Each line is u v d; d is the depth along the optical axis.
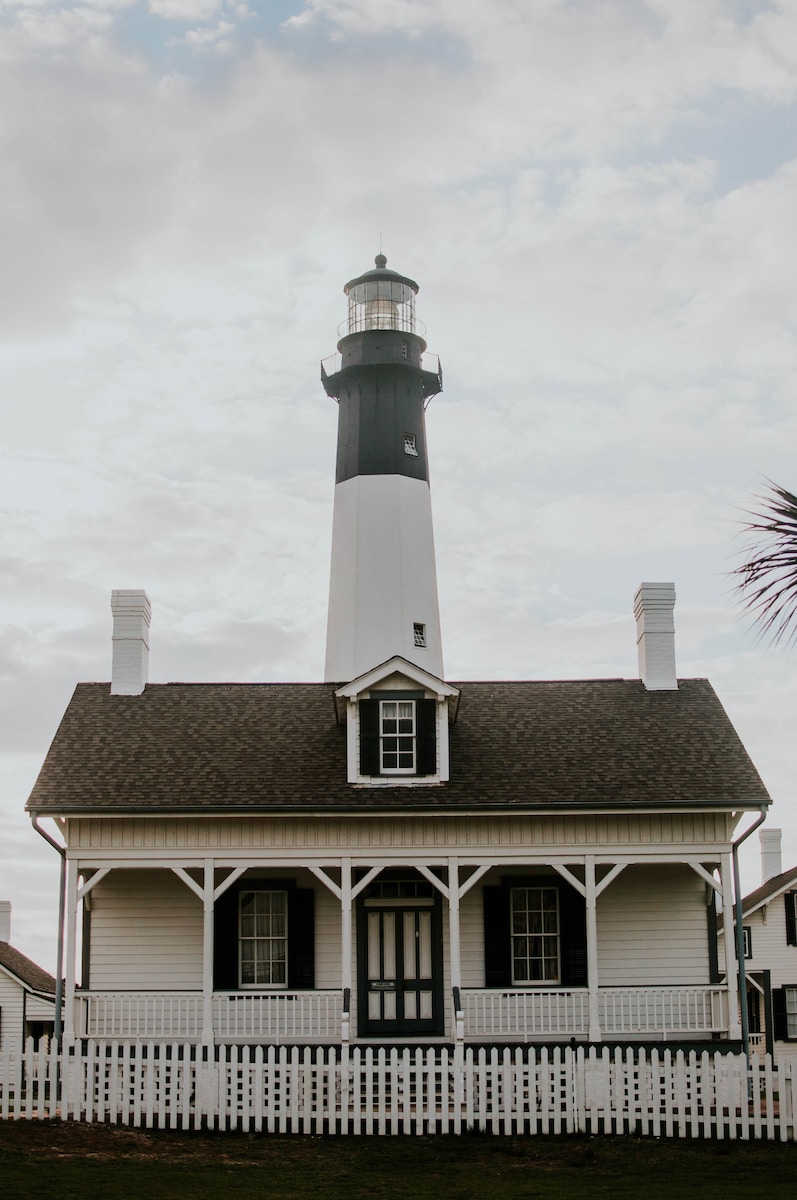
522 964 24.34
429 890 24.47
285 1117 19.12
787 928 38.44
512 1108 19.23
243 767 24.11
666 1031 22.86
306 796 23.20
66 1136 18.23
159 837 23.27
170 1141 18.33
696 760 24.34
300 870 24.55
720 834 23.47
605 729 25.53
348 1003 22.25
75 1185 15.70
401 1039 22.94
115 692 26.69
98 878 23.02
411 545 31.86
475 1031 22.88
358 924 24.30
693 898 24.73
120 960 24.30
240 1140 18.56
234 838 23.23
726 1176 16.66
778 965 38.12
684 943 24.56
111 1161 17.00
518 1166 17.28
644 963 24.47
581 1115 19.16
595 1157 17.75
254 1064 19.36
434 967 24.16
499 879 24.53
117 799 23.02
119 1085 19.41
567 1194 15.74
